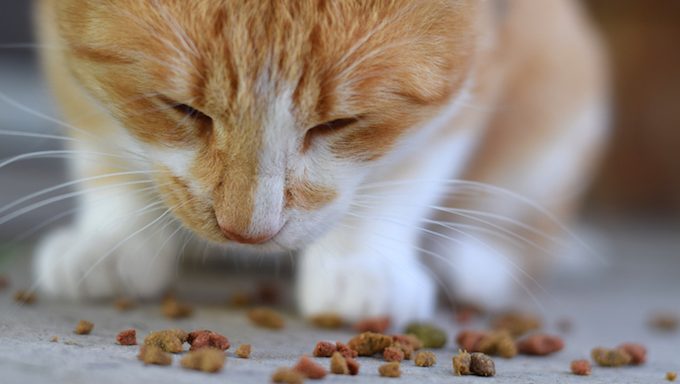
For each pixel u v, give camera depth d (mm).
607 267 795
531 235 664
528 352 521
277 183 487
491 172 633
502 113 618
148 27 476
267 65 472
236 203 485
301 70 475
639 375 488
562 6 678
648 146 1003
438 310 621
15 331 475
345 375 445
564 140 660
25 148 913
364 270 557
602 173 1010
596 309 663
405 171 556
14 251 683
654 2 992
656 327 616
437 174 572
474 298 631
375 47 483
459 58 516
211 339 465
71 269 564
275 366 448
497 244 649
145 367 428
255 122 477
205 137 493
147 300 580
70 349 448
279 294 612
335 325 547
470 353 487
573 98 660
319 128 497
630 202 1015
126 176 559
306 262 567
